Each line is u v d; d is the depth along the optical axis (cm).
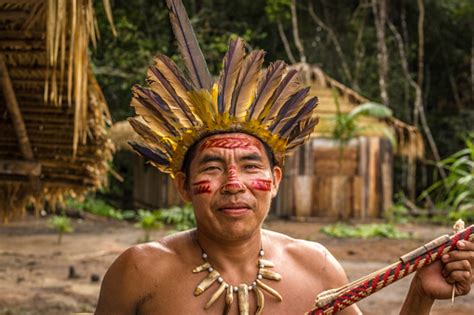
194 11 2042
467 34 2384
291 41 2278
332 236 1425
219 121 232
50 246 1130
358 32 2295
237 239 229
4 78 502
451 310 721
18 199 578
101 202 1780
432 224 1694
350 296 225
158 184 1723
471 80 2416
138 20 1877
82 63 467
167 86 237
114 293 235
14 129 545
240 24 2097
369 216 1767
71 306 697
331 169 1758
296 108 241
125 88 1734
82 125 503
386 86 2189
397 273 223
